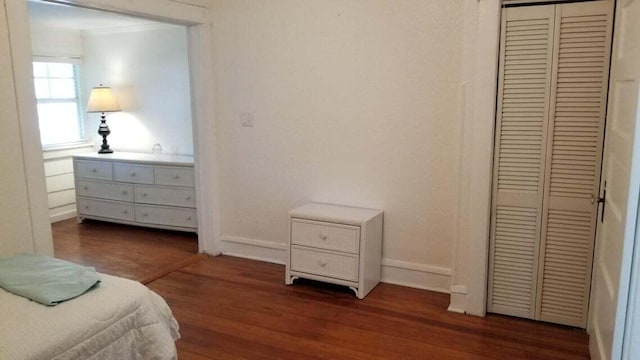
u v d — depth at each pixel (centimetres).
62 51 523
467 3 268
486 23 263
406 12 311
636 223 159
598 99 254
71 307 184
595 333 232
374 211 337
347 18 330
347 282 321
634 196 158
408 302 313
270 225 388
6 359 154
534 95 266
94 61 535
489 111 269
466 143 278
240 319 291
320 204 359
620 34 218
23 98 243
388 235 342
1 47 232
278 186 378
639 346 162
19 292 192
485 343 262
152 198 473
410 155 326
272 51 360
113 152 528
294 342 265
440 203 322
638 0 173
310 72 349
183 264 386
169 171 459
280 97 364
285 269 368
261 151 379
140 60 505
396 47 318
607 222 213
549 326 280
